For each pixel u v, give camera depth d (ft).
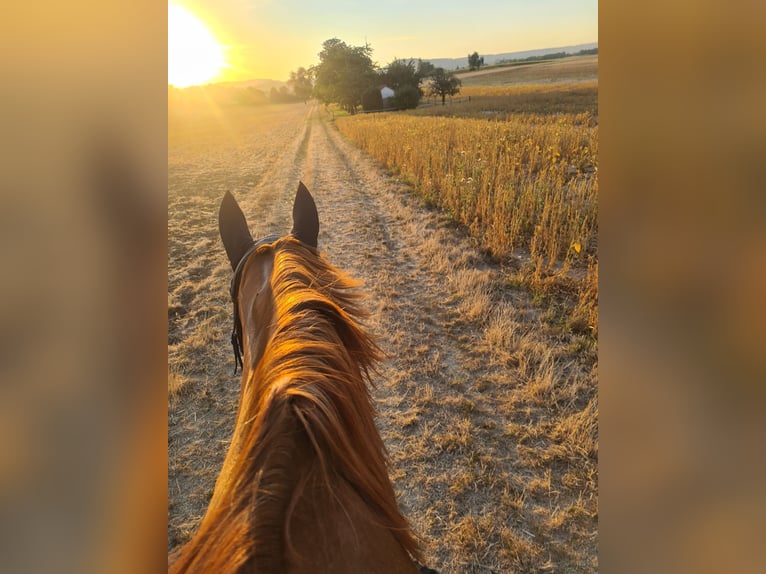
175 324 16.52
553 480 9.20
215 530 2.88
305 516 2.86
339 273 5.60
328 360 3.84
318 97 186.50
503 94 133.08
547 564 7.68
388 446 10.21
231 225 7.14
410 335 14.24
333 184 38.37
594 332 13.26
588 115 50.78
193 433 11.29
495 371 12.39
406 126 61.05
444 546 8.04
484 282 16.88
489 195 23.09
